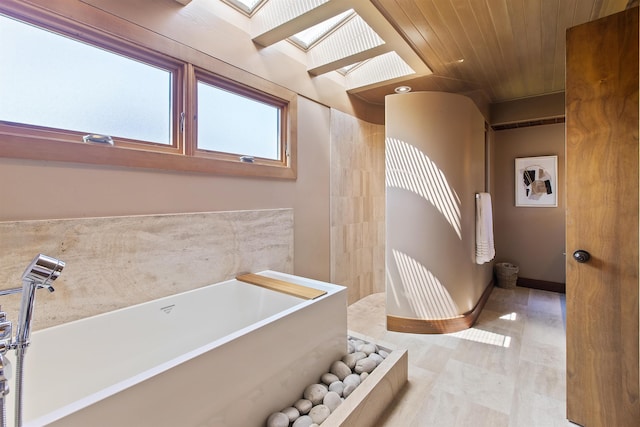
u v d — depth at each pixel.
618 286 1.51
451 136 2.77
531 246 4.06
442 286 2.76
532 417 1.70
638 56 1.43
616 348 1.52
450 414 1.73
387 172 2.87
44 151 1.43
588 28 1.55
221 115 2.24
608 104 1.51
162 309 1.83
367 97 3.58
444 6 1.92
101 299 1.62
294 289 2.02
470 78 3.07
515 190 4.13
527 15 2.01
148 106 1.87
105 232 1.63
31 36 1.45
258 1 2.21
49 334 1.42
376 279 3.86
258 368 1.43
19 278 1.38
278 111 2.67
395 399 1.85
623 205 1.49
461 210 2.81
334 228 3.21
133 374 1.68
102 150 1.62
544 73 2.97
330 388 1.71
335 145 3.21
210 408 1.24
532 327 2.86
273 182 2.57
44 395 1.38
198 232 2.04
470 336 2.69
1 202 1.34
